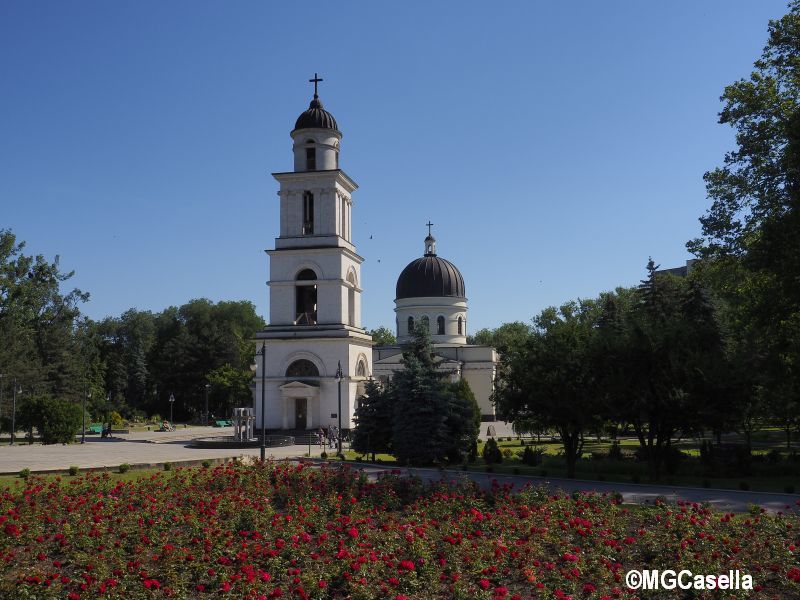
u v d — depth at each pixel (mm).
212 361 123438
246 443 60344
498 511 24453
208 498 27453
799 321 40250
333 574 17359
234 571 18078
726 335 67312
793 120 38062
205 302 147625
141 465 42531
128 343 141875
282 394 70375
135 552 19734
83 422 72062
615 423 42969
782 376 40156
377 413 52719
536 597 16594
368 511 25484
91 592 16016
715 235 44812
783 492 35375
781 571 17969
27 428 75812
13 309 87188
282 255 72688
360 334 74312
